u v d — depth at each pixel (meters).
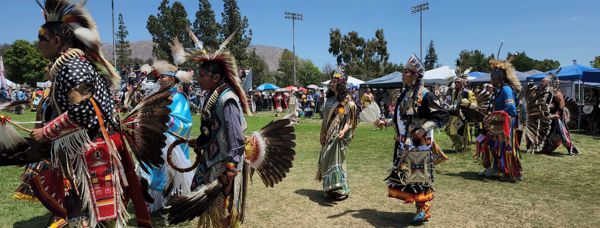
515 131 5.04
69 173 2.18
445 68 20.53
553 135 7.21
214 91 2.37
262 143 2.61
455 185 4.84
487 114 5.35
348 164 6.34
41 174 2.31
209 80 2.39
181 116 3.46
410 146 3.32
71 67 2.12
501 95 5.12
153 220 3.49
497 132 5.04
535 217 3.59
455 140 7.54
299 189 4.71
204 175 2.43
